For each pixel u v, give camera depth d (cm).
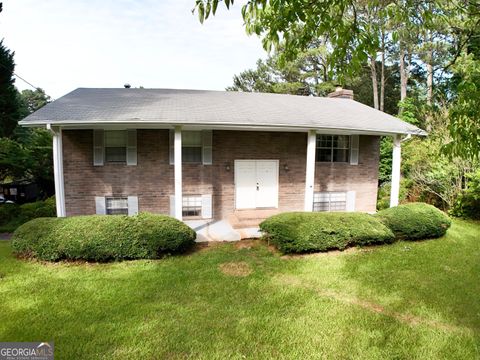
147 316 452
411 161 1302
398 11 349
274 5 255
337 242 763
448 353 380
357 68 314
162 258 704
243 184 1127
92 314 457
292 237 734
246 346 385
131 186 1039
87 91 1173
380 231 802
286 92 2734
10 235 938
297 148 1166
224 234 909
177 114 888
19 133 2069
